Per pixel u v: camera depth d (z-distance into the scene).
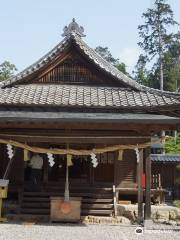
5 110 19.30
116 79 21.20
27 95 20.03
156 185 25.48
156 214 20.34
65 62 21.58
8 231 15.33
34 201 20.03
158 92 20.30
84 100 19.50
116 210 19.80
